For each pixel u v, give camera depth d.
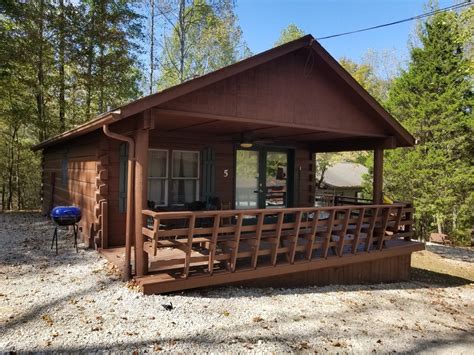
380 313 4.77
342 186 20.95
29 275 4.86
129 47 15.45
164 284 4.26
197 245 5.90
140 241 4.49
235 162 8.10
